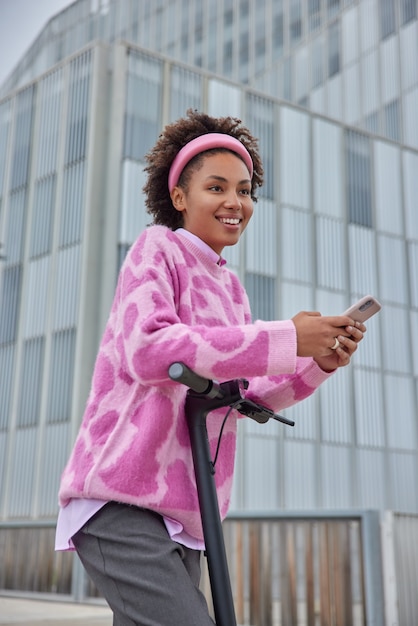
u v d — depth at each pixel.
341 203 13.50
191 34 23.45
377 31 17.84
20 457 11.49
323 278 12.84
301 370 1.26
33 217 12.70
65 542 1.08
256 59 21.22
